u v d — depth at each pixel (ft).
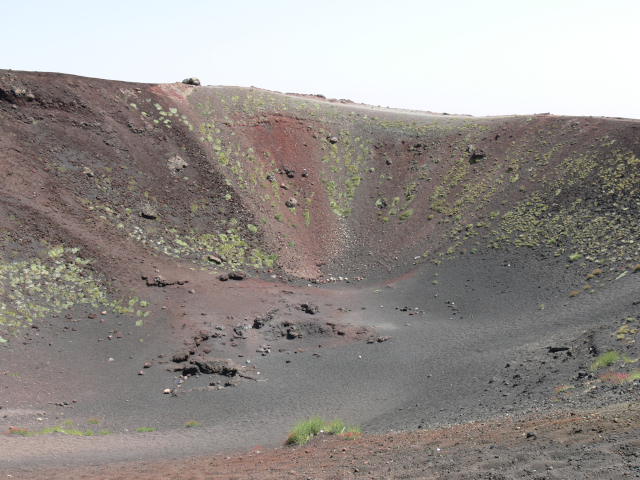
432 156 236.43
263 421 82.43
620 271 125.80
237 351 121.39
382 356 112.88
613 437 28.35
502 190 196.34
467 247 173.06
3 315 114.62
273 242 189.26
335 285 174.50
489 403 71.97
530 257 153.38
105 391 100.94
